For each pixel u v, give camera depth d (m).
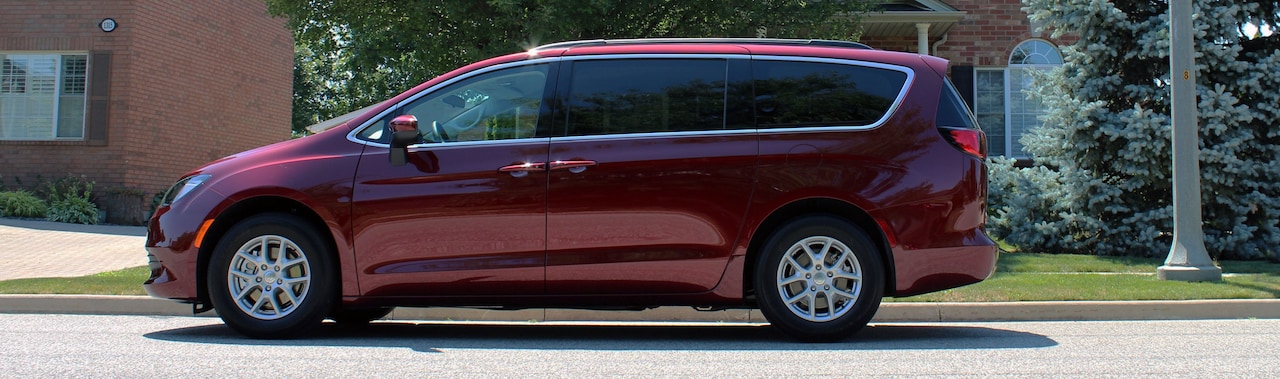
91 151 17.91
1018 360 5.16
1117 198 12.34
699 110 5.85
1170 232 12.35
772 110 5.84
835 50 6.02
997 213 13.95
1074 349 5.62
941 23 17.02
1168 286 8.55
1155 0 12.54
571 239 5.70
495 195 5.73
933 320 7.54
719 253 5.69
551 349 5.58
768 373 4.69
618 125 5.84
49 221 16.61
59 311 7.89
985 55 18.02
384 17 13.65
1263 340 6.12
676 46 6.03
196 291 5.88
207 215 5.85
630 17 13.50
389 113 5.99
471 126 5.91
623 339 6.15
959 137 5.83
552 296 5.76
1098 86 12.45
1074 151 12.61
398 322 7.39
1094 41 12.45
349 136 5.96
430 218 5.74
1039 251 12.98
